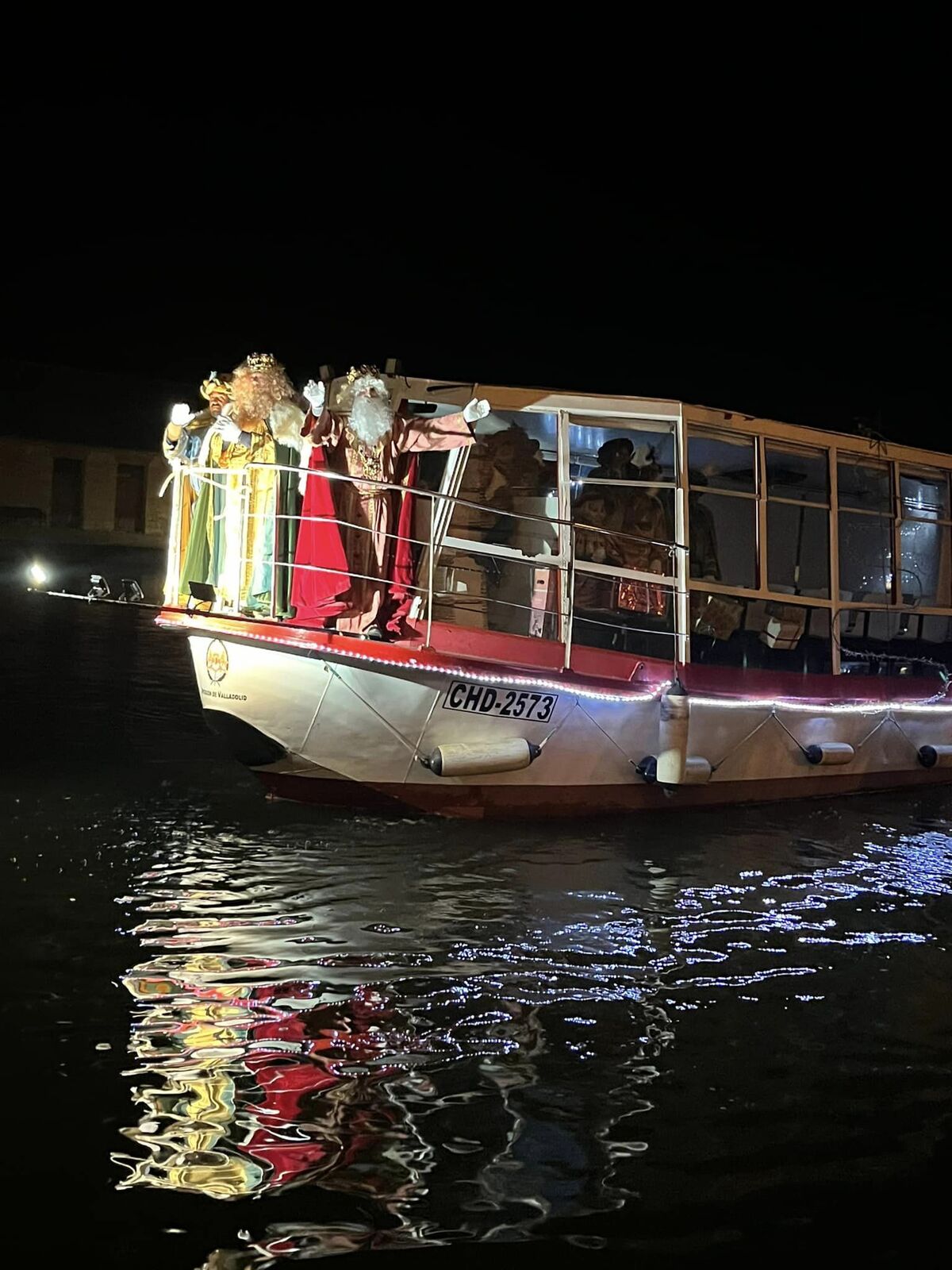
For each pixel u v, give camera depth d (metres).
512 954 6.55
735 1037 5.62
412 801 9.38
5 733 12.23
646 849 9.01
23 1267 3.71
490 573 10.03
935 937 7.17
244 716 9.02
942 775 12.17
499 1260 3.89
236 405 9.41
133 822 8.92
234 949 6.39
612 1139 4.64
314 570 8.86
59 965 6.05
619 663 9.77
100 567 33.41
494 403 9.70
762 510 10.72
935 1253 4.02
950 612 12.51
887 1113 4.94
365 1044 5.33
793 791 11.05
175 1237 3.91
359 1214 4.08
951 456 12.52
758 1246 4.02
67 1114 4.60
